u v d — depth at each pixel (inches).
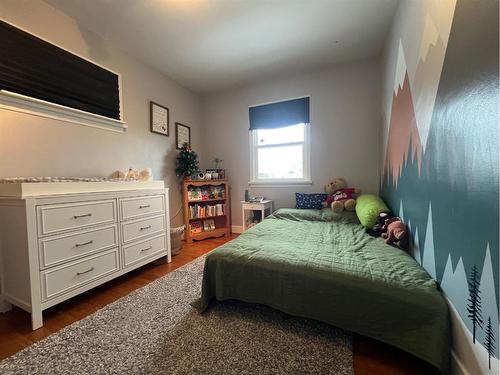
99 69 89.7
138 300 65.3
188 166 127.6
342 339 48.4
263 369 41.1
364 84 114.1
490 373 29.1
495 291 28.2
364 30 89.8
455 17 36.9
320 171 125.6
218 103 149.4
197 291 70.2
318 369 41.0
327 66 119.4
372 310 42.9
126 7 75.7
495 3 27.3
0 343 49.1
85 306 63.5
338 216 98.6
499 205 27.3
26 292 54.9
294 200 132.7
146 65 111.7
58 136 76.5
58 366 42.7
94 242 67.6
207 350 45.9
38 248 54.7
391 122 84.1
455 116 37.3
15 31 67.0
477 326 31.8
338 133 120.8
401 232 61.1
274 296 51.9
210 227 138.8
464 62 34.4
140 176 95.8
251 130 141.3
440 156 43.0
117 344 48.1
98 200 68.8
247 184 144.6
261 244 64.3
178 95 133.6
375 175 114.5
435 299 39.3
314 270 48.5
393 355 44.3
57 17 76.5
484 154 30.0
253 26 86.4
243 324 53.9
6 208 56.9
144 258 84.7
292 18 82.5
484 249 30.3
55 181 64.1
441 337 38.0
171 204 127.3
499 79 26.7
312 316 48.2
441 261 42.6
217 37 92.7
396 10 76.5
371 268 47.9
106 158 92.2
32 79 70.6
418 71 54.6
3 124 64.2
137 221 82.0
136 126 105.9
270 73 125.6
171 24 84.4
